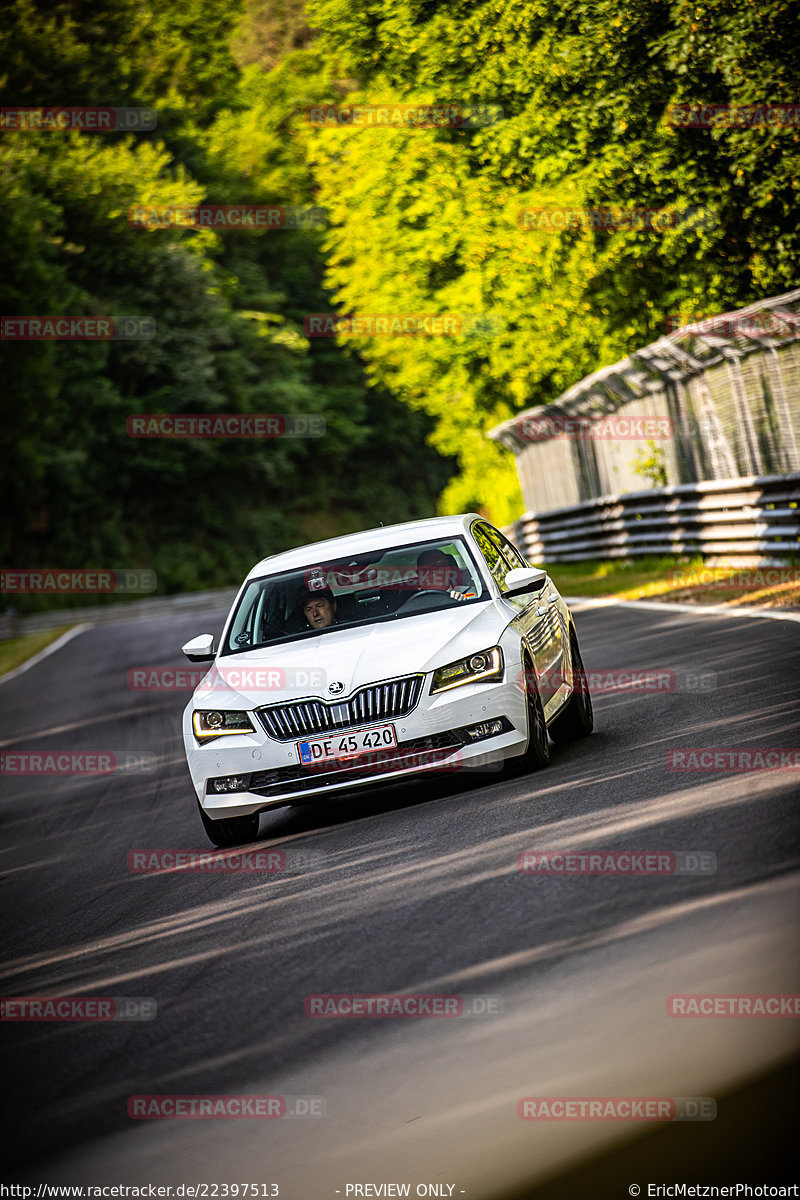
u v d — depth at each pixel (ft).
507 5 252.62
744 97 214.69
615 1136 34.12
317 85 585.63
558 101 252.21
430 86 289.53
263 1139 38.24
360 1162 35.60
